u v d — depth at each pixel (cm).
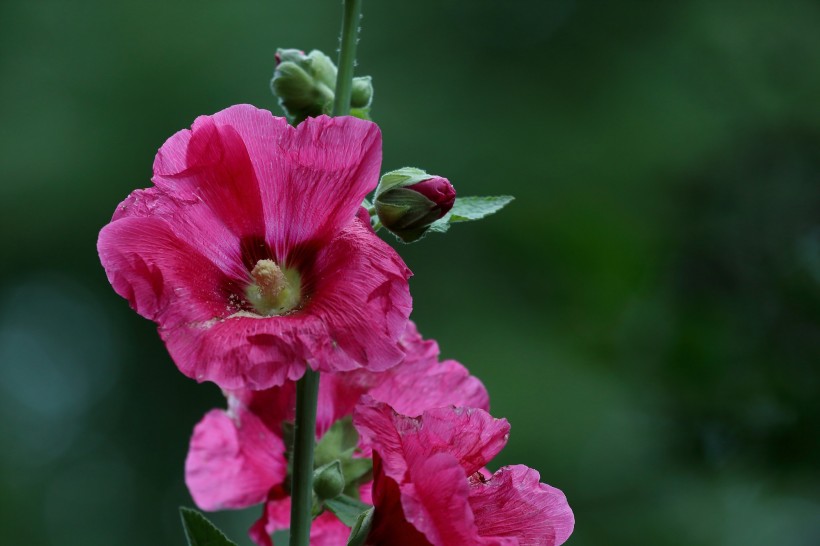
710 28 1180
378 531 365
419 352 425
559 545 368
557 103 1537
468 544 336
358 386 421
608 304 859
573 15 1562
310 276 378
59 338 1841
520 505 368
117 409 1844
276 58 441
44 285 1709
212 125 369
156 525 1811
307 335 350
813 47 999
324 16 1600
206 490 439
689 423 784
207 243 374
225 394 440
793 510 882
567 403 1123
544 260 980
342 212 373
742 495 832
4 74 1631
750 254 845
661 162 1350
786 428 759
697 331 793
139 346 1831
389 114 1545
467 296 1381
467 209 415
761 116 973
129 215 360
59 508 1808
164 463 1820
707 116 1298
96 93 1609
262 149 373
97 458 1838
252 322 356
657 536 931
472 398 423
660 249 888
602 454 1000
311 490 372
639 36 1527
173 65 1589
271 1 1605
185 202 368
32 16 1645
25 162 1595
